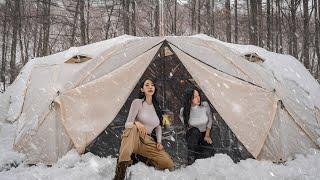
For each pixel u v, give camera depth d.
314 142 7.18
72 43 28.67
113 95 6.37
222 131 6.87
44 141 6.43
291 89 8.49
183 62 6.46
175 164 6.18
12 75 26.91
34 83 9.39
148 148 5.23
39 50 33.47
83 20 27.16
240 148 6.27
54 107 6.57
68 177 5.07
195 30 35.62
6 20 29.81
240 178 5.09
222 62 7.05
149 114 5.34
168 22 39.69
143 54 6.56
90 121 6.23
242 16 38.97
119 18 35.44
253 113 6.32
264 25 36.03
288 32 32.69
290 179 5.22
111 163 5.63
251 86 6.56
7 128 8.51
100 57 7.21
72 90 6.54
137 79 6.43
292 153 6.55
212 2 35.66
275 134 6.37
